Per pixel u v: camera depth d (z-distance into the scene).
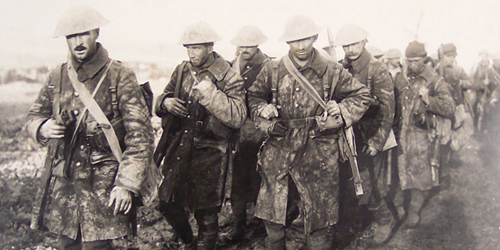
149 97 2.87
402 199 4.03
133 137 2.54
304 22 2.97
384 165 4.00
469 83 4.78
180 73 3.20
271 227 3.15
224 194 3.28
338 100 3.11
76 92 2.61
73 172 2.68
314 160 3.09
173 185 3.21
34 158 4.75
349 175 3.39
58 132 2.63
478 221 4.23
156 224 3.77
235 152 3.34
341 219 3.71
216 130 3.16
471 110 4.84
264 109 3.09
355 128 3.67
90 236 2.63
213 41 3.04
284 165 3.08
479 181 4.43
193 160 3.19
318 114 3.05
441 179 4.38
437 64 4.45
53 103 2.70
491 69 4.76
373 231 3.88
